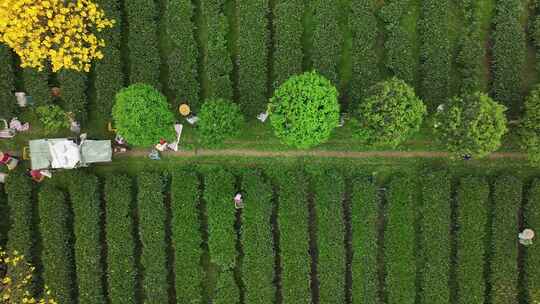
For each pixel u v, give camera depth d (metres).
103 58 41.91
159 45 42.88
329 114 36.69
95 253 42.00
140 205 42.03
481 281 41.69
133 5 41.97
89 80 42.72
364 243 41.75
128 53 42.84
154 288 42.03
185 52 42.09
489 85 42.34
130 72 42.66
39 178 42.50
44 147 40.97
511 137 41.69
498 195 41.56
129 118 36.84
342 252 41.91
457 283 42.22
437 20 41.72
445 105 38.41
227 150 42.75
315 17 42.12
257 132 42.69
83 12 38.38
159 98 38.16
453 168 42.44
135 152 42.81
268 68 43.09
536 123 37.97
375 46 42.78
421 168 42.25
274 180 42.78
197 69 42.62
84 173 42.00
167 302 42.25
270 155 42.72
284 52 41.91
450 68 42.25
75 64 40.91
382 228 42.72
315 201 42.03
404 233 41.66
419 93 42.34
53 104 42.38
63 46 38.34
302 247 41.84
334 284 41.91
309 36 42.84
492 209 42.06
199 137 40.94
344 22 42.88
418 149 42.41
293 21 41.94
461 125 36.97
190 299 42.25
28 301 39.62
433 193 41.59
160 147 42.16
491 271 41.84
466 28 42.09
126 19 42.66
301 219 41.75
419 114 37.62
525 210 41.88
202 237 42.81
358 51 41.97
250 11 42.00
